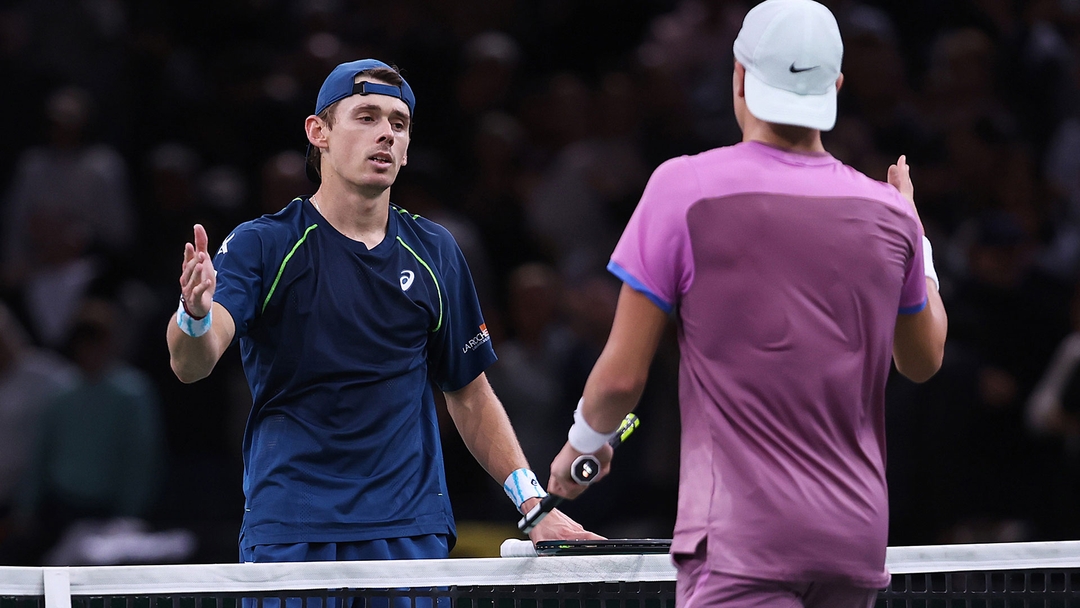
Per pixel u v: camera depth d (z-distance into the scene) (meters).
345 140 14.85
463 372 15.84
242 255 14.52
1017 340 34.06
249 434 14.94
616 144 42.12
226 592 13.52
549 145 42.75
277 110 41.31
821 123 11.62
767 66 11.63
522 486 15.46
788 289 11.18
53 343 37.25
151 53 43.47
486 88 43.09
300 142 41.50
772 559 10.99
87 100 42.19
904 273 11.80
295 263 14.73
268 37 46.00
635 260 11.40
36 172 40.22
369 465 14.59
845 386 11.22
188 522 34.44
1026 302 34.16
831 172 11.66
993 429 32.03
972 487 31.42
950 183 39.72
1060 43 44.75
